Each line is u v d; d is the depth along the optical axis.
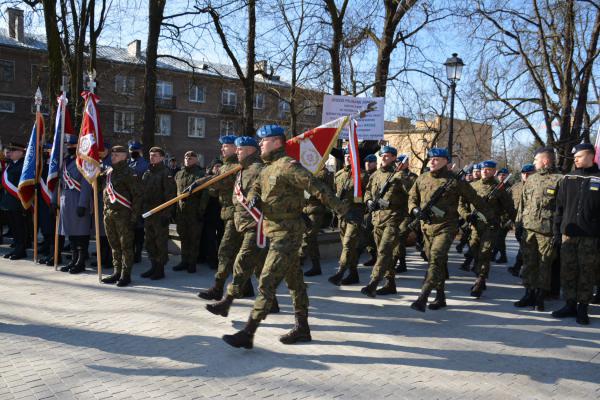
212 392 3.61
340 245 10.05
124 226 6.73
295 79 16.52
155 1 11.76
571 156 12.33
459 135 20.48
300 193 4.46
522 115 14.87
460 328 5.42
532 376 4.12
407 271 8.86
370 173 7.85
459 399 3.64
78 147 6.94
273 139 4.53
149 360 4.18
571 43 12.47
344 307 6.14
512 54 14.50
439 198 5.92
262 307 4.36
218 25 12.53
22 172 8.06
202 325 5.16
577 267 5.92
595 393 3.83
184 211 7.80
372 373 4.07
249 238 4.95
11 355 4.21
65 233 7.52
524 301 6.52
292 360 4.29
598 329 5.53
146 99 11.94
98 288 6.66
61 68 12.09
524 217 6.48
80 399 3.43
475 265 8.45
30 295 6.20
